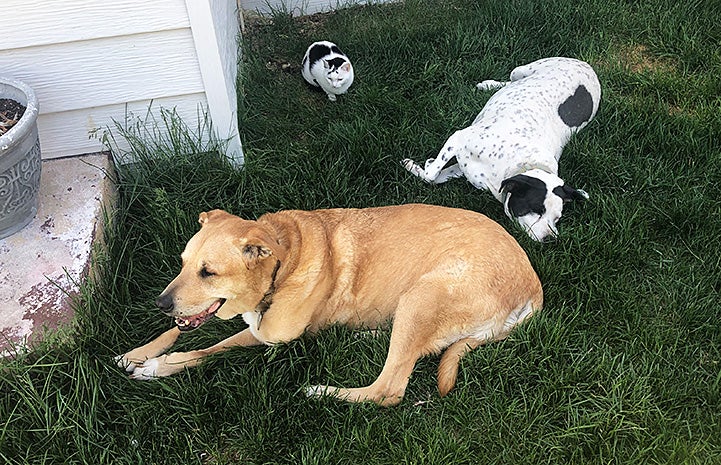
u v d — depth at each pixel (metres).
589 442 1.27
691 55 2.21
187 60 1.67
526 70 2.09
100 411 1.31
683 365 1.40
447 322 1.36
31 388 1.26
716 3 2.37
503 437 1.29
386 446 1.28
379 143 1.89
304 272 1.35
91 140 1.76
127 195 1.74
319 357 1.40
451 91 2.14
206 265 1.23
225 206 1.72
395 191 1.83
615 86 2.16
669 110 2.08
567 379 1.35
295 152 1.86
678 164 1.85
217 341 1.48
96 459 1.25
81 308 1.40
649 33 2.31
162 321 1.49
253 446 1.27
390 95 2.07
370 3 2.52
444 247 1.38
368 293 1.42
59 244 1.52
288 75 2.27
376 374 1.37
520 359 1.38
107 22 1.57
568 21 2.36
